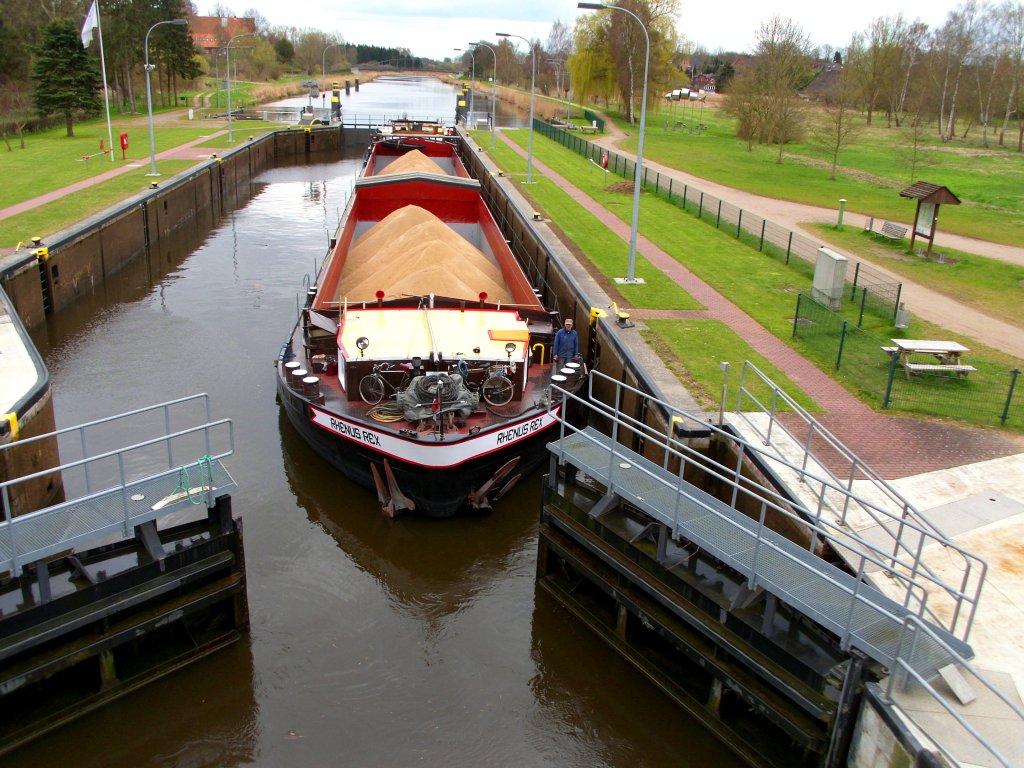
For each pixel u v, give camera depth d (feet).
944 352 57.26
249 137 202.59
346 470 51.98
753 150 204.03
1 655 31.04
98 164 149.07
